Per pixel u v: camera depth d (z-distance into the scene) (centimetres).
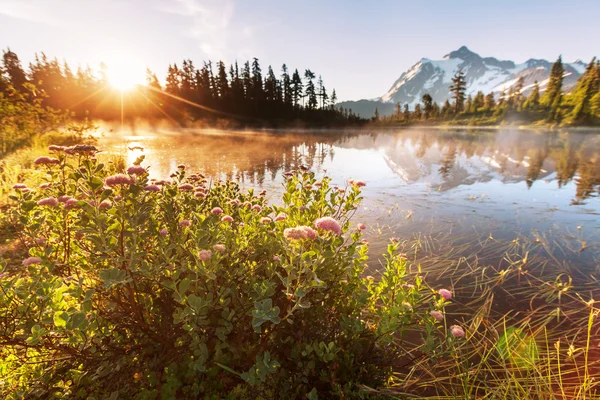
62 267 295
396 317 288
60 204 310
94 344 244
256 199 512
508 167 1642
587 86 7306
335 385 251
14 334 230
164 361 262
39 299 227
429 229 720
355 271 344
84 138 1627
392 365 305
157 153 2097
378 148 2833
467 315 403
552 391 273
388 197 1016
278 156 2102
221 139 3812
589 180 1277
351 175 1426
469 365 317
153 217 311
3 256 439
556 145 3009
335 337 306
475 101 11269
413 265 544
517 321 386
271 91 9356
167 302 285
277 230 354
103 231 238
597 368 304
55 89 7531
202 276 272
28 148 1266
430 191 1105
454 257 573
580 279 483
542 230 704
